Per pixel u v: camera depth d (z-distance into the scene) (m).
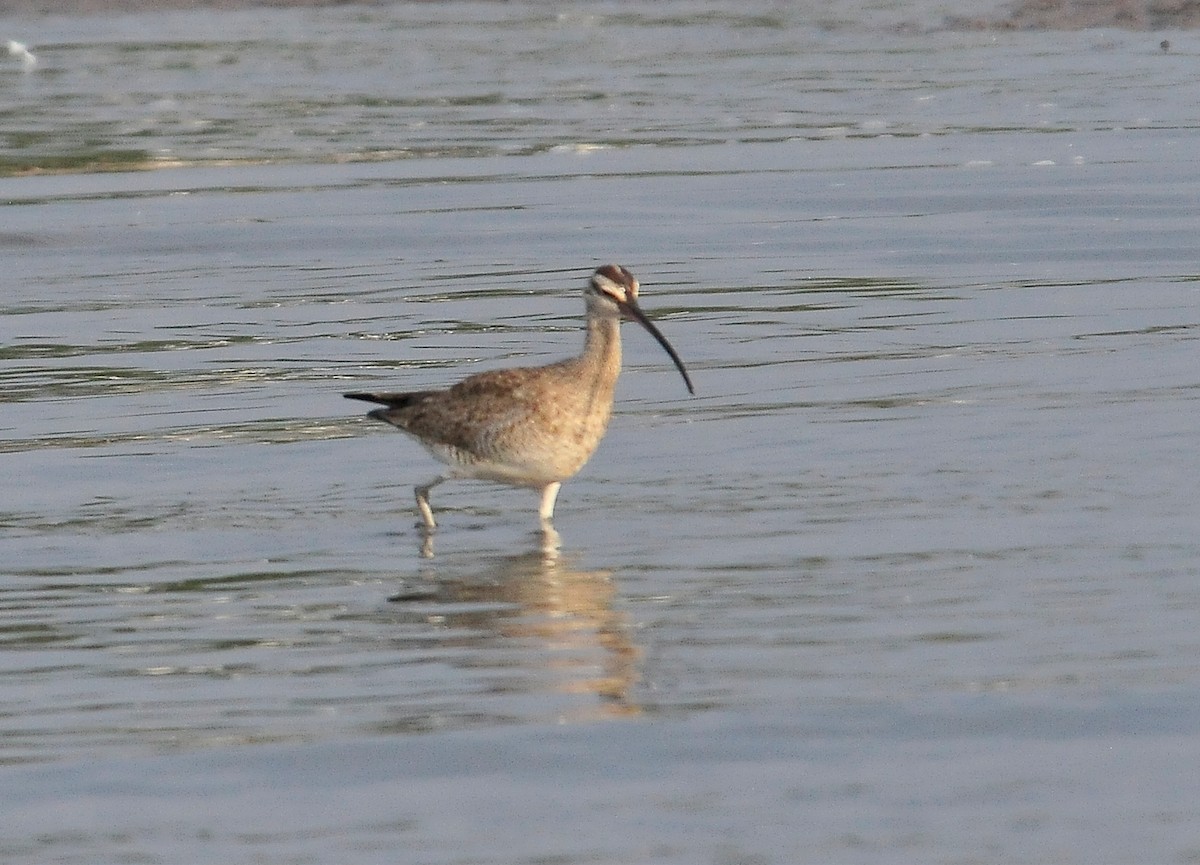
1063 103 40.88
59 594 13.90
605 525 15.38
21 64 51.19
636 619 12.88
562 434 15.29
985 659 11.67
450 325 23.92
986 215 29.92
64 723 11.18
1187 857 8.98
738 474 16.72
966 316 23.17
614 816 9.63
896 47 50.78
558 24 57.78
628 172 34.97
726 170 34.78
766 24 55.97
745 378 20.48
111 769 10.41
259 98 45.19
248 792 10.07
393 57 51.56
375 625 13.00
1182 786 9.75
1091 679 11.25
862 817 9.52
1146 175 32.59
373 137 39.62
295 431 18.89
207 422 19.33
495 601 13.45
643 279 26.31
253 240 29.97
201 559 14.79
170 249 29.52
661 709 11.09
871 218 30.09
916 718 10.76
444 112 42.66
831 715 10.86
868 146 36.75
